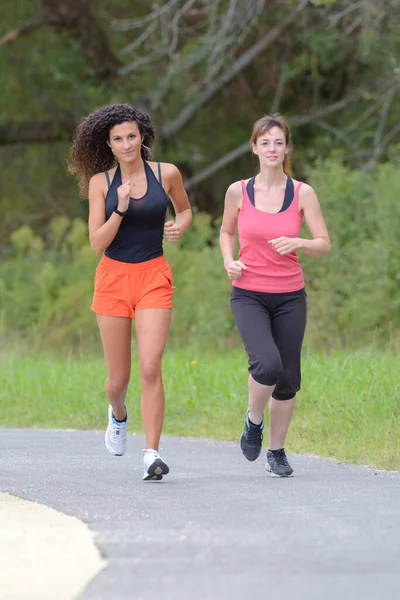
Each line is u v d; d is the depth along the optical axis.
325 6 58.75
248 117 72.00
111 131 18.67
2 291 57.31
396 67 58.03
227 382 32.25
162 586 11.05
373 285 44.88
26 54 71.50
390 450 22.11
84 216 77.56
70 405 34.00
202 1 61.25
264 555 12.32
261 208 18.78
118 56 69.06
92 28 68.12
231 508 15.38
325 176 48.50
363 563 11.92
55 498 16.56
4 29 69.62
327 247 18.62
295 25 64.31
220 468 20.81
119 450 20.08
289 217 18.73
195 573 11.55
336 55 63.84
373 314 44.56
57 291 55.94
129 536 13.39
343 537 13.22
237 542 13.01
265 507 15.46
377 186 48.09
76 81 70.94
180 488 17.66
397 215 45.38
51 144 77.88
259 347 18.47
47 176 78.69
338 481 18.52
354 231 47.38
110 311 18.81
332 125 68.50
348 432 24.75
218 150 72.88
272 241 18.31
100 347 52.88
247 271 18.78
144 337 18.64
